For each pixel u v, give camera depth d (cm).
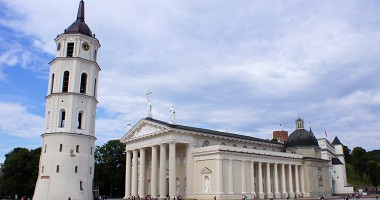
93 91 6316
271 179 7862
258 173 7281
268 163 7531
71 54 6194
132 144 7662
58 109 5891
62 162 5612
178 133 6706
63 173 5569
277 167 8031
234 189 6544
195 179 6712
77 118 5944
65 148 5706
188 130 6794
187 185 6662
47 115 6022
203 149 6662
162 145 6719
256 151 7300
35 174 9169
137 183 7550
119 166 10744
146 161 7888
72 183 5591
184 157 7112
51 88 6169
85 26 6538
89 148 6050
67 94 5925
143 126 7388
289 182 8081
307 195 8381
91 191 5959
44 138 5888
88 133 6044
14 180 9206
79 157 5803
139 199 6631
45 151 5769
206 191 6469
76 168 5731
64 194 5444
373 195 10850
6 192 9394
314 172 8675
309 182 8444
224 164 6456
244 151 6950
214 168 6381
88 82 6216
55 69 6131
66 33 6231
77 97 5984
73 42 6219
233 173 6606
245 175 6869
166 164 7338
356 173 17438
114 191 10875
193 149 6869
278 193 7606
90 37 6372
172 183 6384
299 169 8569
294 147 9388
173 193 6334
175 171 6556
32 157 9525
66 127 5809
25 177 9381
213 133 7362
